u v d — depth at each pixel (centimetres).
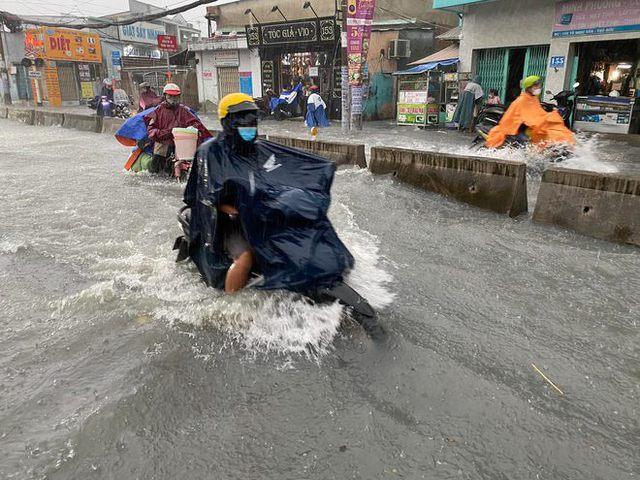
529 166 900
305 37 2244
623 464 241
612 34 1365
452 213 669
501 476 233
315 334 353
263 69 2541
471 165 701
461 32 1798
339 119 2256
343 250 367
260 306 384
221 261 393
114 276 468
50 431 269
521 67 1684
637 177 541
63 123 2050
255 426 268
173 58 3072
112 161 1166
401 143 1394
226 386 302
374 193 763
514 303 404
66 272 484
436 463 240
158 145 943
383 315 383
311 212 359
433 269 473
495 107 1073
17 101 4125
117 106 2128
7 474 240
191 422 273
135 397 293
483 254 512
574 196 590
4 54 3788
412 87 1831
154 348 343
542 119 884
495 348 338
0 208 726
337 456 246
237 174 368
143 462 247
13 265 505
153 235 592
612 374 311
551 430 262
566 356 329
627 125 1377
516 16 1605
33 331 374
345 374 311
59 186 879
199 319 377
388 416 273
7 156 1237
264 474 238
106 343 353
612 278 451
